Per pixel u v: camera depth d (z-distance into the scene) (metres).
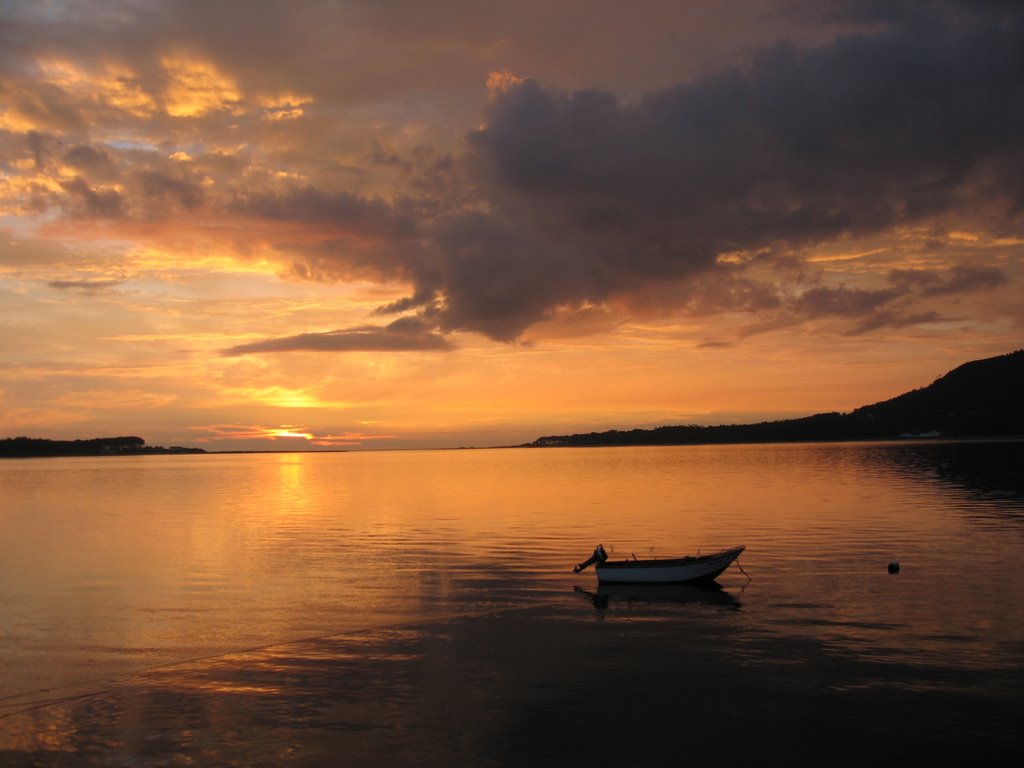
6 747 16.23
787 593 28.67
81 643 23.41
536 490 87.44
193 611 27.23
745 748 15.70
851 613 25.47
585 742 16.05
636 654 21.66
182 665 21.23
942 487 77.25
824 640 22.48
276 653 22.19
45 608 27.89
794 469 122.81
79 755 15.85
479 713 17.58
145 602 28.72
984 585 29.44
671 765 15.06
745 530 46.91
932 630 23.30
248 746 16.11
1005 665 20.05
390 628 24.77
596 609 27.00
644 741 16.05
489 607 27.47
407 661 21.34
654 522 52.31
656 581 30.92
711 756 15.39
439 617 26.11
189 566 36.50
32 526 54.75
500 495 80.75
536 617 25.98
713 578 31.03
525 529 49.69
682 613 26.12
